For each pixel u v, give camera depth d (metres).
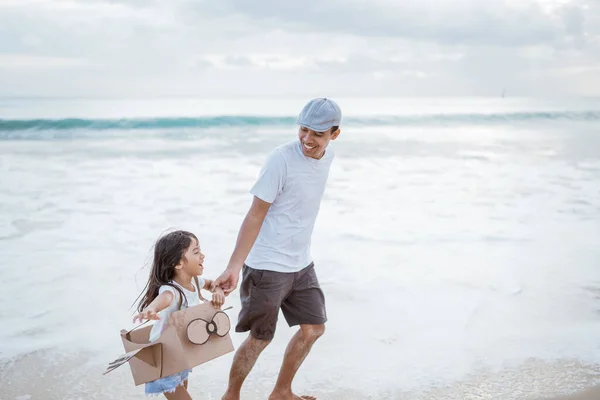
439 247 7.15
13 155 15.60
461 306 5.31
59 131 22.00
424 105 52.22
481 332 4.79
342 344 4.55
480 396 3.82
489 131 28.52
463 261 6.61
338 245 7.18
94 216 8.56
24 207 9.12
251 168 13.55
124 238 7.40
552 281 6.00
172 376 3.18
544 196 10.46
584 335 4.74
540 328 4.87
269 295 3.41
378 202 9.87
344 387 3.94
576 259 6.73
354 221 8.47
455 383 3.98
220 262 6.31
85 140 19.70
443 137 24.47
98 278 5.95
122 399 3.76
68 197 9.91
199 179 11.87
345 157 16.50
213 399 3.80
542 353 4.43
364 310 5.20
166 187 10.91
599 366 4.23
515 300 5.47
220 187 10.95
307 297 3.57
